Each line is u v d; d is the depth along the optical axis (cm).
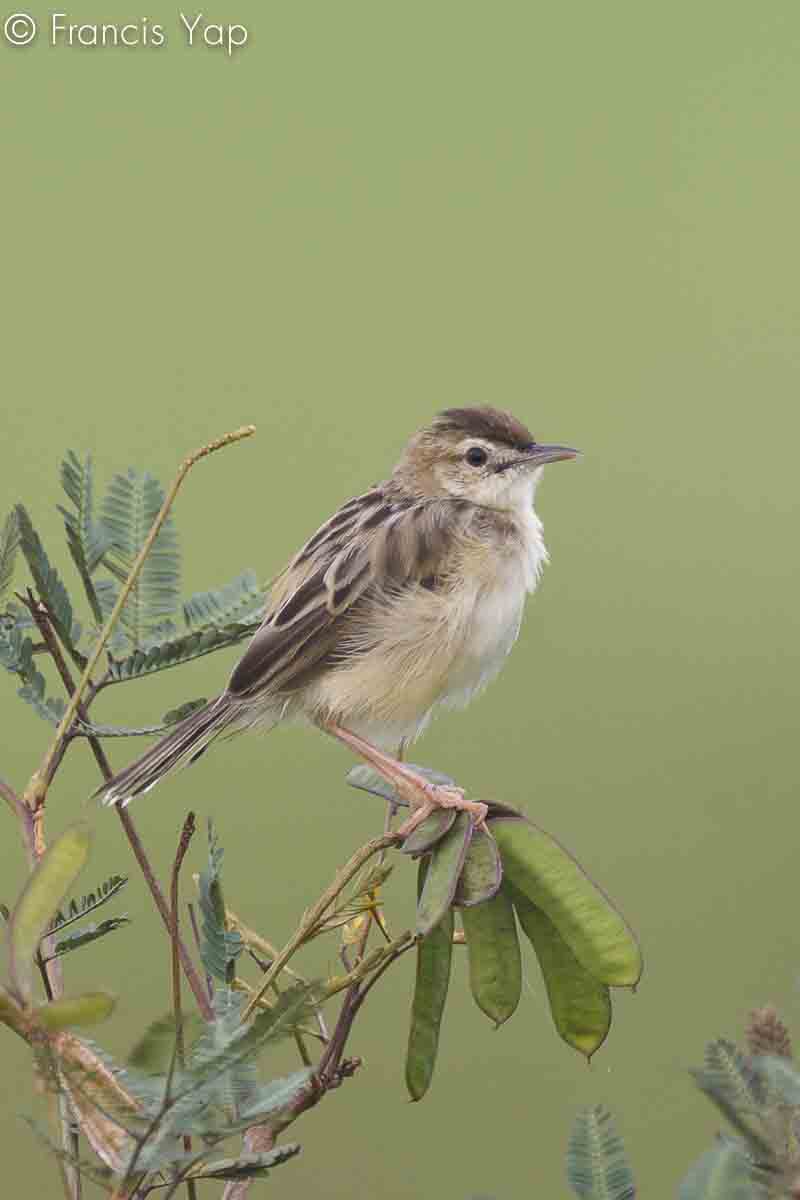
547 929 504
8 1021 342
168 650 503
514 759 1300
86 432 1644
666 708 1366
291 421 1700
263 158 2162
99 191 2075
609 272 2061
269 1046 354
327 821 1161
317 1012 375
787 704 1360
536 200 2161
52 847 354
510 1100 1003
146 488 525
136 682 1304
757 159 2273
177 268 1962
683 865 1175
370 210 2108
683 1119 979
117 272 1950
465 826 491
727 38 2478
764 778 1272
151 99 2170
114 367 1780
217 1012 400
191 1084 350
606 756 1298
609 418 1812
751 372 1891
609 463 1742
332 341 1866
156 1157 354
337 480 1600
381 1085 1006
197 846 1125
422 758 1298
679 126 2333
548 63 2417
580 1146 401
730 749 1309
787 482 1708
